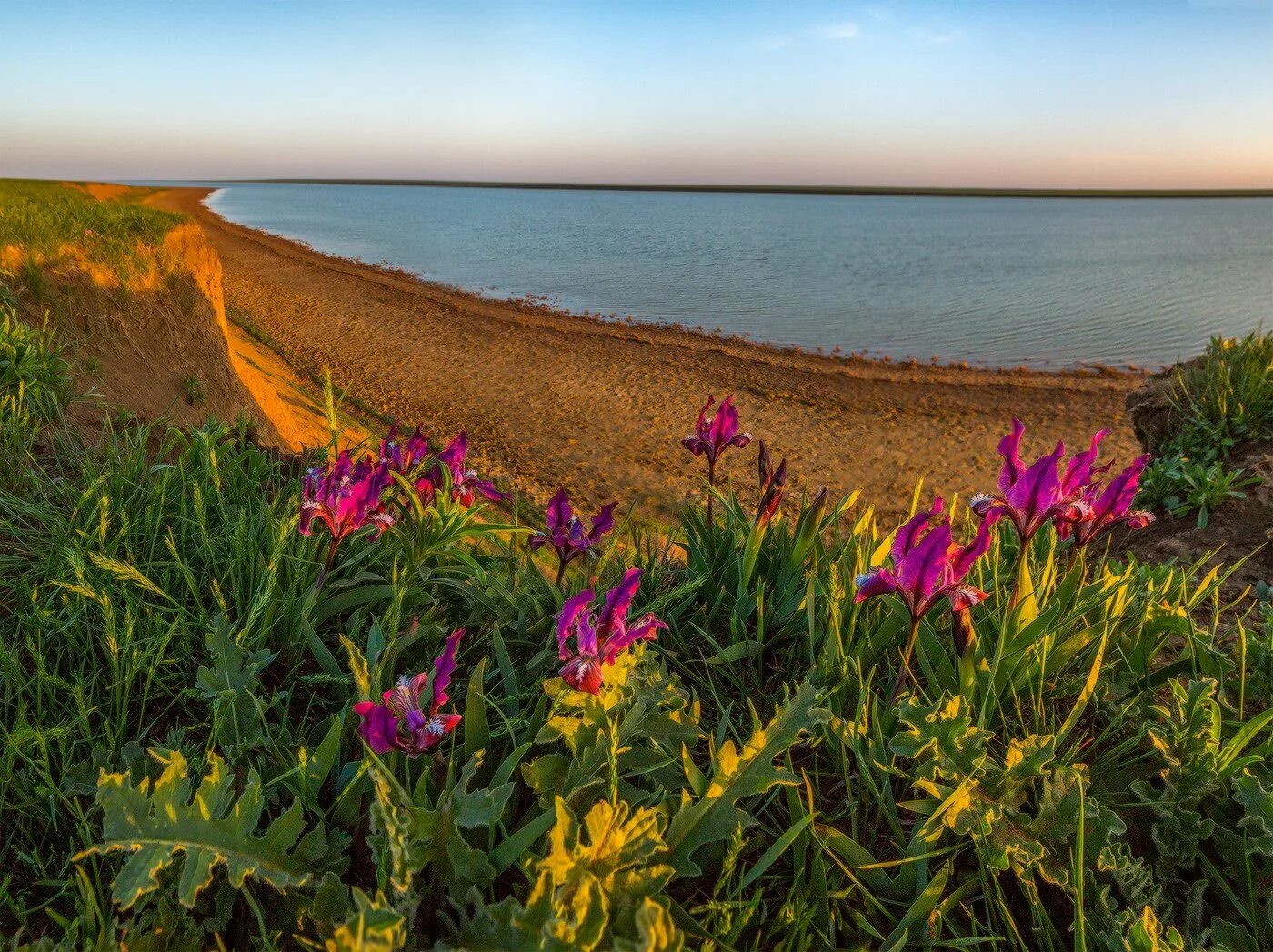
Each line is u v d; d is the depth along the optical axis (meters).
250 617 2.52
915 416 15.38
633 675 2.48
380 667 2.39
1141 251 59.06
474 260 43.47
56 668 2.49
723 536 3.70
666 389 16.58
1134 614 3.11
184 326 7.25
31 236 6.71
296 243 46.06
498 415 14.27
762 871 1.97
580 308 28.06
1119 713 2.62
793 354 21.42
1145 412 7.74
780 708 2.24
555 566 4.17
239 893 1.96
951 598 2.31
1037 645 2.68
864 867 2.04
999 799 2.21
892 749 2.26
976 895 2.20
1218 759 2.30
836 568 3.09
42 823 2.11
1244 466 6.20
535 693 2.57
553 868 1.68
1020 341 24.70
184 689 2.40
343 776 2.14
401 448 3.51
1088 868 2.19
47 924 1.93
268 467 4.13
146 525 3.11
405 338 20.09
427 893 1.89
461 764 2.26
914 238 71.81
